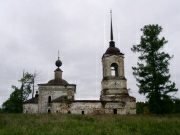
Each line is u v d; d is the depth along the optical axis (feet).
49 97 142.51
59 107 125.18
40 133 41.81
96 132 41.93
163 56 90.94
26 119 66.39
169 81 89.45
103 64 131.34
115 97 124.67
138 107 157.79
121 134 40.65
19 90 164.96
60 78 156.46
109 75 127.54
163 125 51.67
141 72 90.84
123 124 53.83
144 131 44.75
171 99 89.56
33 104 140.46
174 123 54.29
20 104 161.07
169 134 42.27
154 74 89.15
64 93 143.43
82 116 74.95
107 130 44.27
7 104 166.20
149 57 92.53
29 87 162.20
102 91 128.06
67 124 53.01
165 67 90.94
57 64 160.76
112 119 64.03
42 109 139.95
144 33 95.40
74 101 125.29
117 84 126.52
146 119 63.46
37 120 61.82
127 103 124.77
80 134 40.16
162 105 89.15
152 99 87.56
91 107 123.65
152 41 92.43
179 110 121.39
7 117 71.36
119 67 128.47
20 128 47.55
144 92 89.92
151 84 88.94
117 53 129.59
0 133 43.01
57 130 43.60
